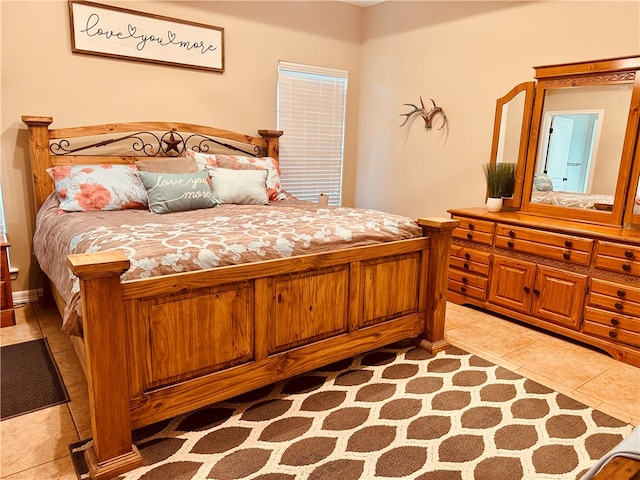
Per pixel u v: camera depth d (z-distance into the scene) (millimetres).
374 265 2342
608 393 2223
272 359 2010
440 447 1771
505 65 3490
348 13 4574
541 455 1738
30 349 2551
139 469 1614
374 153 4750
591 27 2984
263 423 1905
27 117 2938
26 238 3213
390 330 2492
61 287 2094
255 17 3975
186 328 1733
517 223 3018
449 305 3514
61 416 1930
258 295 1904
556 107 3051
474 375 2367
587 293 2705
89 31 3205
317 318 2162
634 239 2459
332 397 2121
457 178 3957
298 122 4461
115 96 3400
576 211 2988
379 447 1762
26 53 3021
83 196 2846
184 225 2244
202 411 1990
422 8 4059
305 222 2367
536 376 2375
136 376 1630
